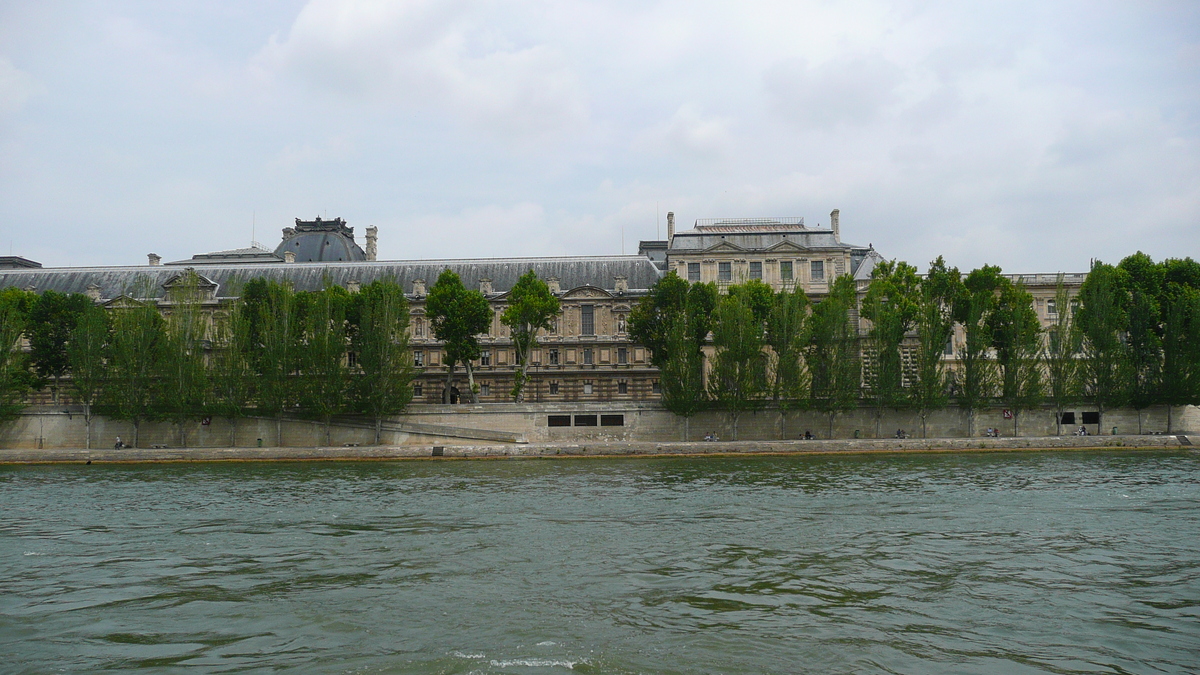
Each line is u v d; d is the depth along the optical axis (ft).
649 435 299.17
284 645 79.15
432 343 380.78
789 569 106.63
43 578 105.19
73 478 218.38
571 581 101.24
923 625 84.53
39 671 73.41
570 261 400.88
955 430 303.89
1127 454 258.37
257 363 293.23
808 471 218.59
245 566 110.63
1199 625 84.69
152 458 267.39
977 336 299.99
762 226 419.13
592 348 379.96
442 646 78.33
